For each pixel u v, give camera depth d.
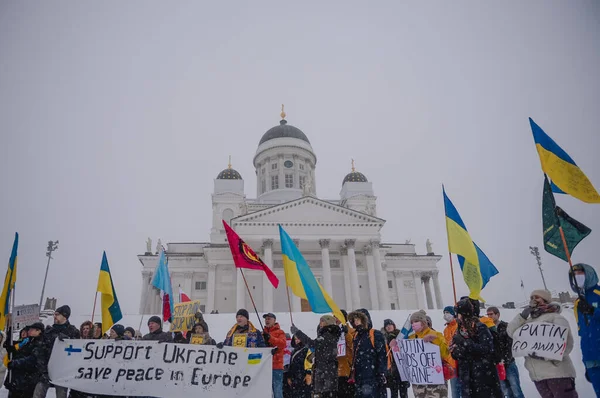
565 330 6.29
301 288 9.67
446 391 7.47
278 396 8.91
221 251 52.91
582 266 6.47
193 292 54.25
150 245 57.88
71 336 8.77
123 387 8.04
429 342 7.74
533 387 11.89
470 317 6.77
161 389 8.06
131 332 10.97
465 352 6.56
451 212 8.57
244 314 9.18
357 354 7.10
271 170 68.25
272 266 49.19
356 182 66.06
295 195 64.25
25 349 8.23
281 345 8.98
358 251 54.31
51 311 41.06
